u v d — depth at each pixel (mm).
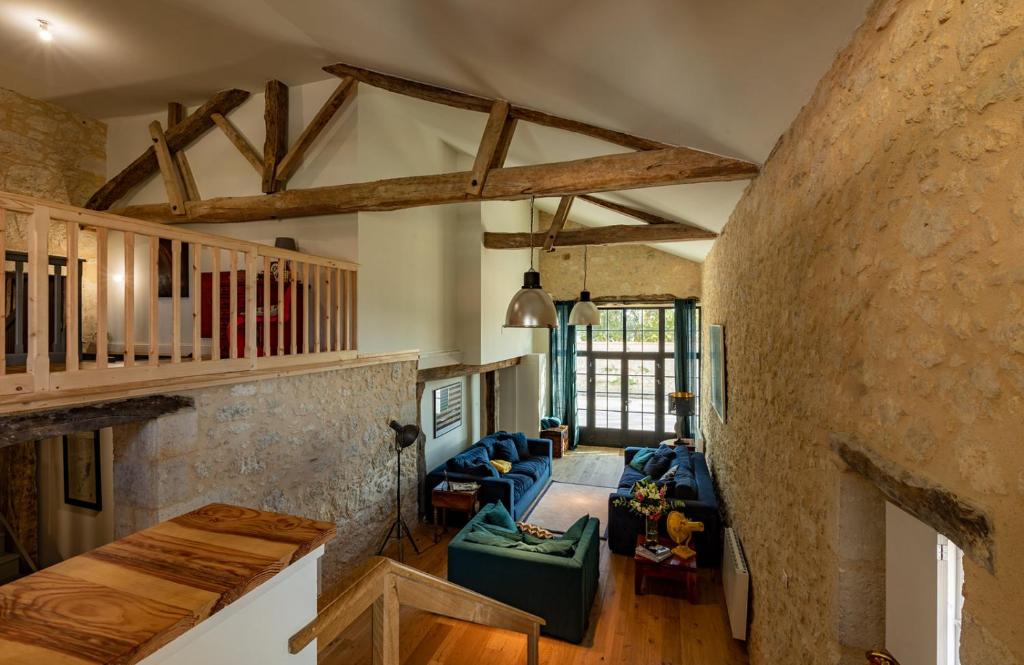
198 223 4855
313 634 790
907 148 1199
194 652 600
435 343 5902
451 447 7004
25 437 2211
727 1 1524
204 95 4695
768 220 2707
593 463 8109
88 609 575
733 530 4070
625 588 4246
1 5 3307
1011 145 842
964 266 969
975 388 928
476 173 3672
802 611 2055
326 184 4500
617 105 2764
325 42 3637
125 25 3545
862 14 1426
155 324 2781
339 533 4258
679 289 8422
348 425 4359
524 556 3621
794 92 1953
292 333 3713
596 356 9117
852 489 1580
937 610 1291
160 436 2816
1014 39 835
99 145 5137
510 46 2447
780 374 2453
